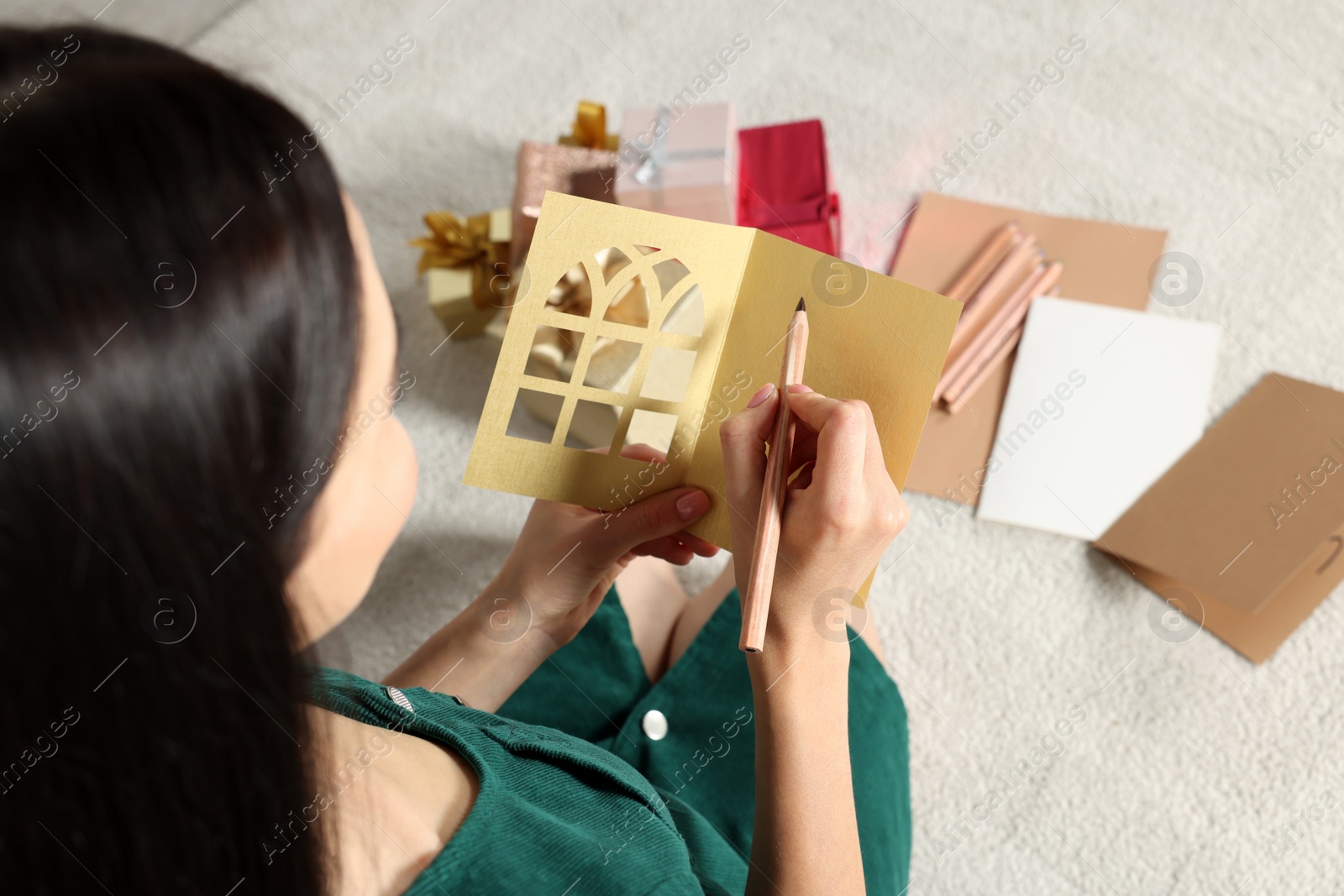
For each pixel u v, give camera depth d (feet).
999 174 3.60
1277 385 3.25
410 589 3.30
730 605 2.59
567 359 3.00
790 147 3.23
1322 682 3.07
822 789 1.53
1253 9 3.69
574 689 2.59
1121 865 3.02
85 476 0.68
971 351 3.31
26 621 0.73
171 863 0.84
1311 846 2.98
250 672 0.82
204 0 3.81
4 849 0.80
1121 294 3.39
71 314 0.66
